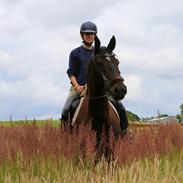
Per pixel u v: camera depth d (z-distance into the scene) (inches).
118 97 347.3
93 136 358.0
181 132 479.2
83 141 365.7
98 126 369.7
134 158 367.6
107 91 358.9
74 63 410.6
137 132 431.8
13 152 372.5
